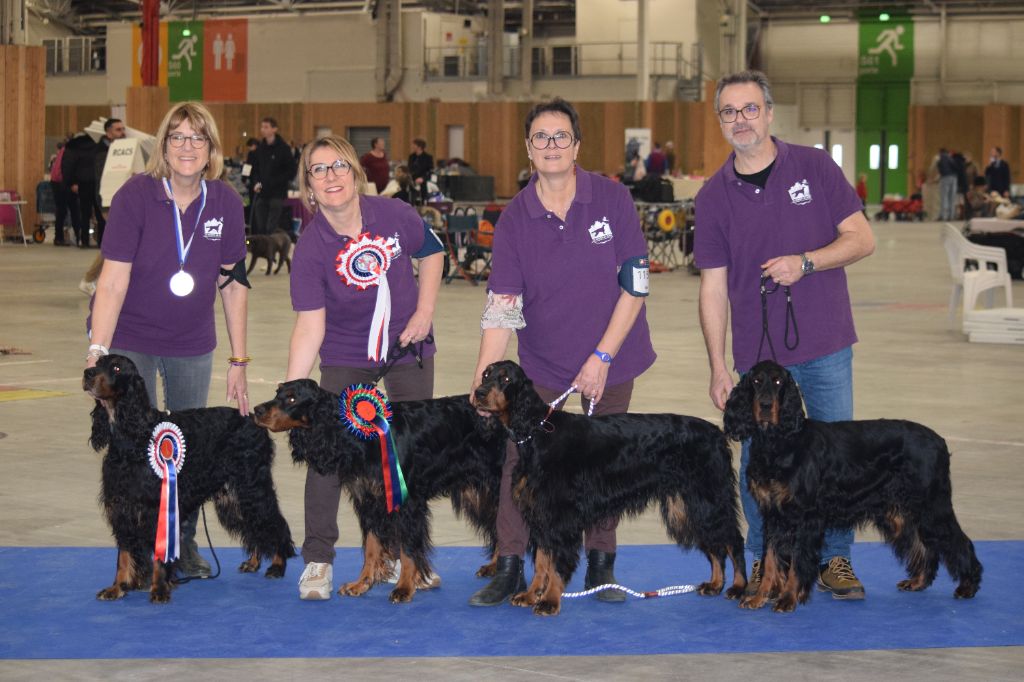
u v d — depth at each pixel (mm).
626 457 5105
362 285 5410
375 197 5574
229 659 4461
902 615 5035
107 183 22125
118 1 49938
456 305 16078
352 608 5137
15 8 26234
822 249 5156
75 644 4621
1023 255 19750
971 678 4266
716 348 5582
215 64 45344
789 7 49000
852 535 5434
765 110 5250
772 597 5191
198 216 5441
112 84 46781
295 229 24875
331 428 5035
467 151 42906
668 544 6176
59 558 5750
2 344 12406
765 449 4988
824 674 4309
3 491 6879
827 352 5379
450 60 43656
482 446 5398
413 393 5652
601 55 43031
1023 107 46938
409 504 5199
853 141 49375
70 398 9547
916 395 9898
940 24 47812
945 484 5195
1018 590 5348
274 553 5559
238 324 5648
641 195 22375
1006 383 10461
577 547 5047
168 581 5207
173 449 5086
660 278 20406
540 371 5438
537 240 5297
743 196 5391
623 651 4574
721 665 4410
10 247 24438
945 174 40031
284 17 44531
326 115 44281
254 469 5438
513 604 5184
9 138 25891
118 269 5355
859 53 48781
